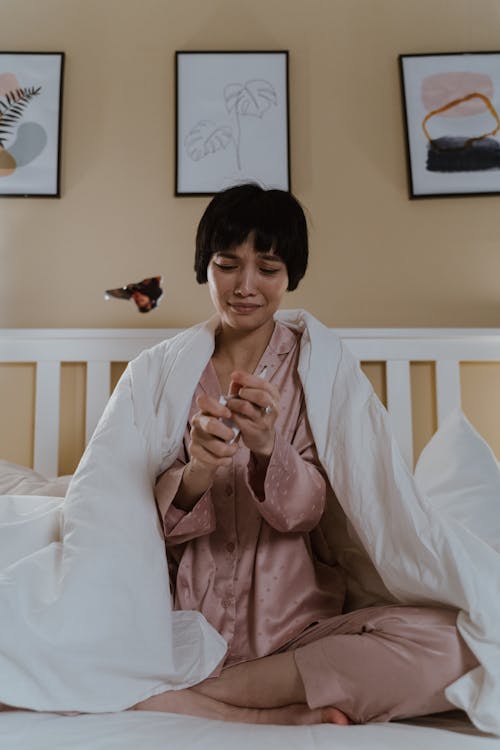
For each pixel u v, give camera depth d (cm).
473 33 202
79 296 193
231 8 203
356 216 196
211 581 115
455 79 200
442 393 181
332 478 115
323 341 126
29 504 126
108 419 118
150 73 201
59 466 182
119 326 192
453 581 98
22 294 193
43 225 195
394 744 82
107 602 97
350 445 115
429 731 88
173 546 120
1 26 202
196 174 196
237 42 202
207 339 125
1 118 197
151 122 199
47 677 92
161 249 194
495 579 98
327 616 114
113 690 95
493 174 195
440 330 181
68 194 196
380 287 193
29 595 96
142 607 99
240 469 119
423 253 194
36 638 92
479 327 192
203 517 111
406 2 204
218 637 107
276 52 200
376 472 112
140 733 84
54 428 180
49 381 180
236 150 197
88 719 90
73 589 96
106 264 194
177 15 203
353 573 124
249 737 84
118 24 203
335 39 203
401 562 104
